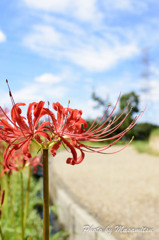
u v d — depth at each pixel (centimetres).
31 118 138
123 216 440
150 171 832
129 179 724
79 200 515
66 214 486
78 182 689
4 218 338
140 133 2297
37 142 142
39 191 611
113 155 1274
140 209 476
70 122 141
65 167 942
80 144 147
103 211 457
